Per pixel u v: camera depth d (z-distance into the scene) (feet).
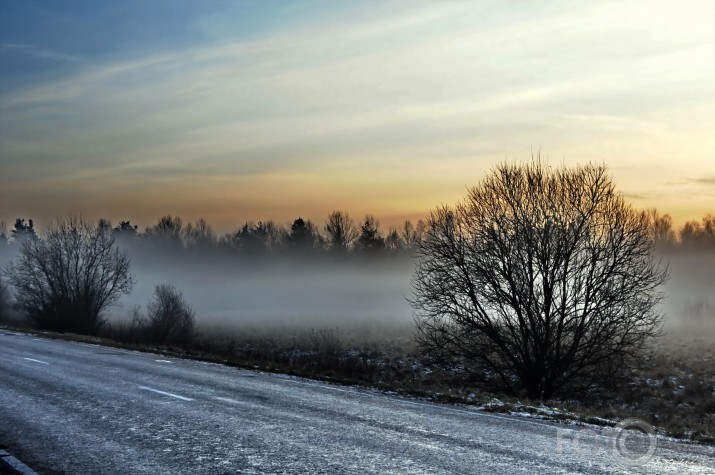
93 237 163.32
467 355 84.53
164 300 138.10
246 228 494.59
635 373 97.91
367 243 435.94
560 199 82.17
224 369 68.80
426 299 86.22
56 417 38.09
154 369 66.08
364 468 26.18
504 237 81.41
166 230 516.32
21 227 439.22
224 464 26.94
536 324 80.02
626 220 78.33
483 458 28.30
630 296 77.15
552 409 49.29
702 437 37.68
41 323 160.97
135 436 32.76
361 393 52.13
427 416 40.78
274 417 38.70
